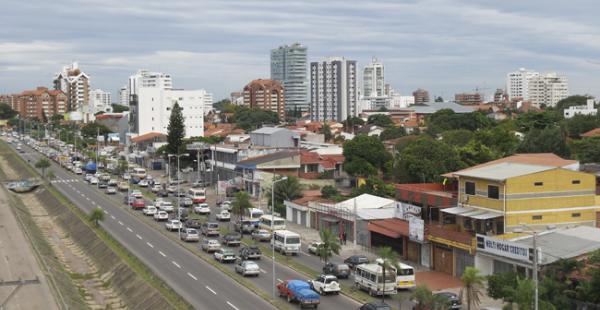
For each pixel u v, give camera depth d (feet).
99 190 623.77
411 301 234.58
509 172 277.23
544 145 526.16
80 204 528.63
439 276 274.98
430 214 311.88
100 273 335.26
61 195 585.22
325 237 287.48
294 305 235.40
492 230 273.33
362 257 296.10
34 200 625.41
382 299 236.02
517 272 235.40
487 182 275.80
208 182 623.77
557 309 202.90
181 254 334.85
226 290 259.80
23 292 276.41
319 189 484.74
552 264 224.94
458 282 263.08
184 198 511.40
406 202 331.36
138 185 634.43
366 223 342.03
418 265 297.53
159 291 261.24
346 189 493.77
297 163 524.93
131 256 329.31
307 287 237.86
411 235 296.71
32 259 342.85
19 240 400.26
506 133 574.56
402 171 461.78
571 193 275.18
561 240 246.47
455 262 274.98
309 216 403.13
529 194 269.23
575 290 206.59
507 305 207.82
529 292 193.06
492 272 255.70
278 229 374.84
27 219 498.69
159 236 387.96
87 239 406.00
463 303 232.32
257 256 315.99
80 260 370.32
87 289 306.76
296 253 328.29
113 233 398.83
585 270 216.13
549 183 271.49
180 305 238.89
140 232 401.70
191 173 647.97
